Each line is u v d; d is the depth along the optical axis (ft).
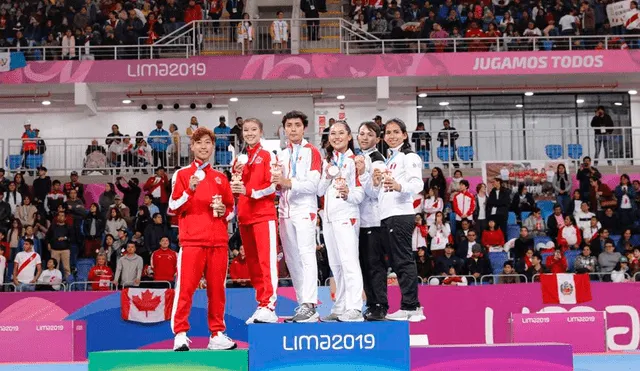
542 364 29.99
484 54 86.22
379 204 31.35
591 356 44.06
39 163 84.12
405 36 91.15
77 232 68.39
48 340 50.55
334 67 86.63
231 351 28.22
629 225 70.38
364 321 28.48
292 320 29.48
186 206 29.40
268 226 30.01
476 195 70.54
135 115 94.12
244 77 86.43
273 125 94.84
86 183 82.33
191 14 93.35
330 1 101.71
